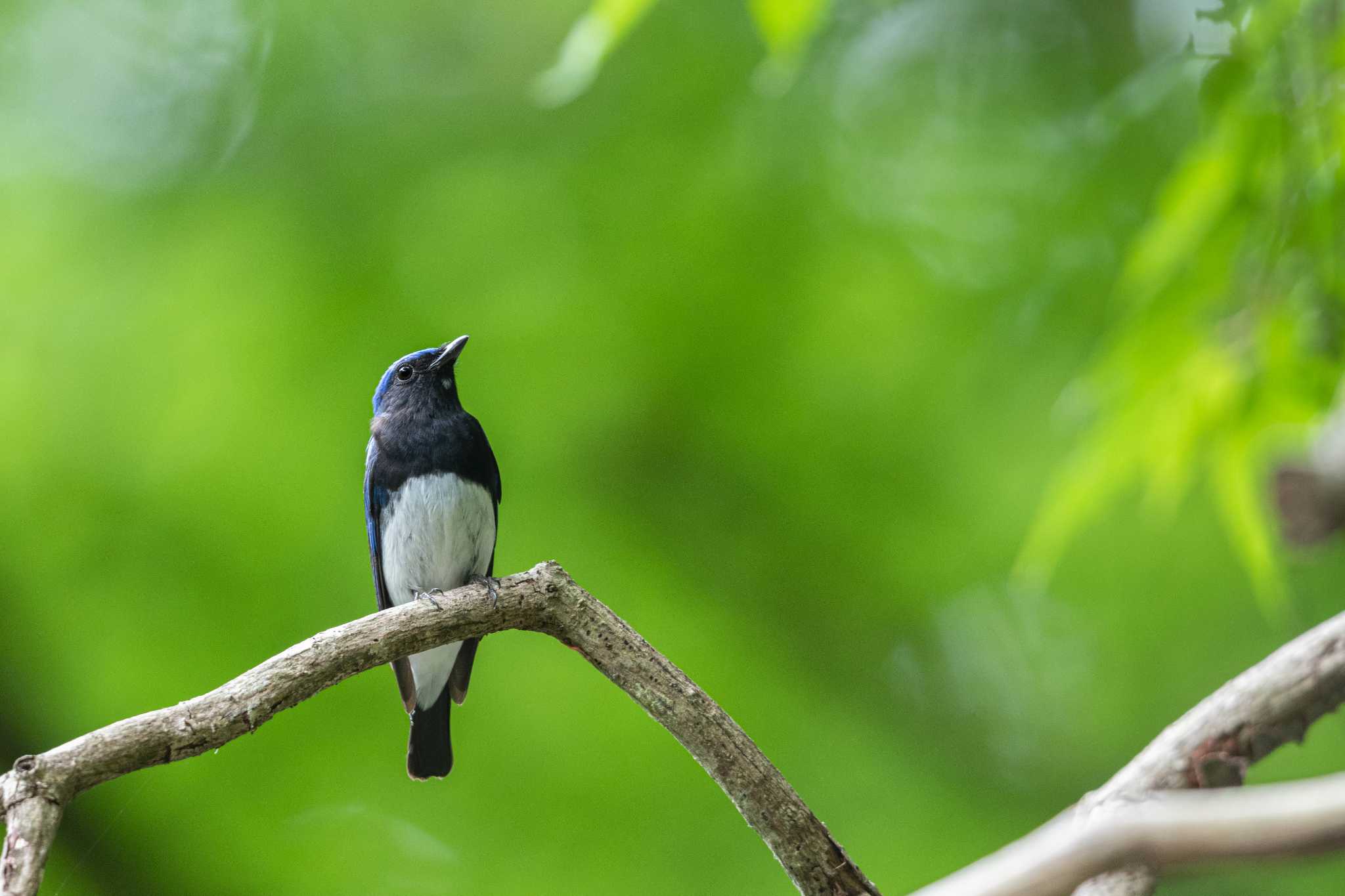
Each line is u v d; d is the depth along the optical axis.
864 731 12.73
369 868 12.05
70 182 12.55
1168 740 5.42
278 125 12.68
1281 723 5.27
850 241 12.55
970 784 12.67
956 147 12.74
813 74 12.74
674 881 11.52
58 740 12.40
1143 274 6.95
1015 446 12.27
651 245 12.45
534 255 12.35
